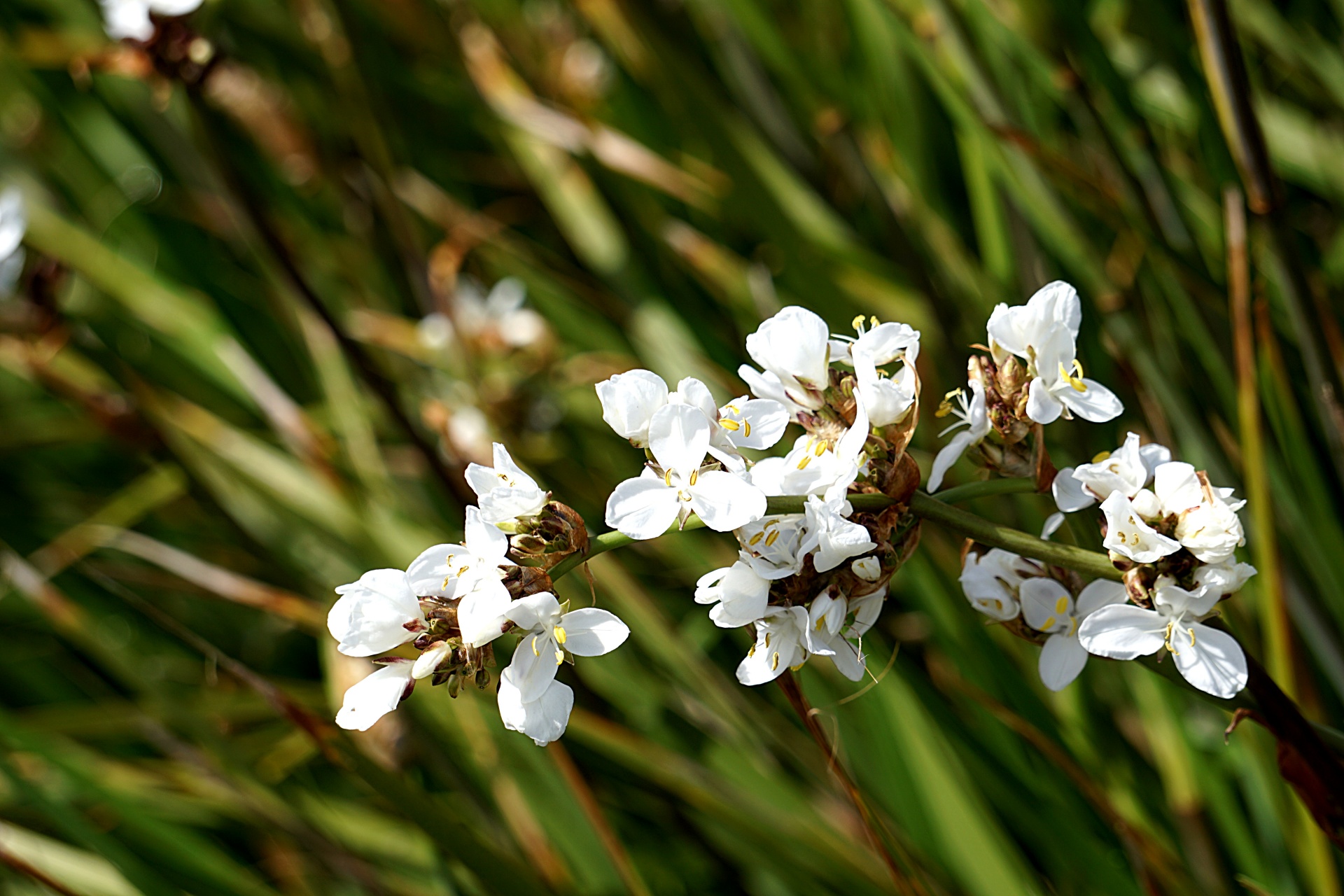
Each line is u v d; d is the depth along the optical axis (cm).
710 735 95
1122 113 88
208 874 87
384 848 97
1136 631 67
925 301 97
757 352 68
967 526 67
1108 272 84
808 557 66
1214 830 84
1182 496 67
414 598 66
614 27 117
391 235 119
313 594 114
